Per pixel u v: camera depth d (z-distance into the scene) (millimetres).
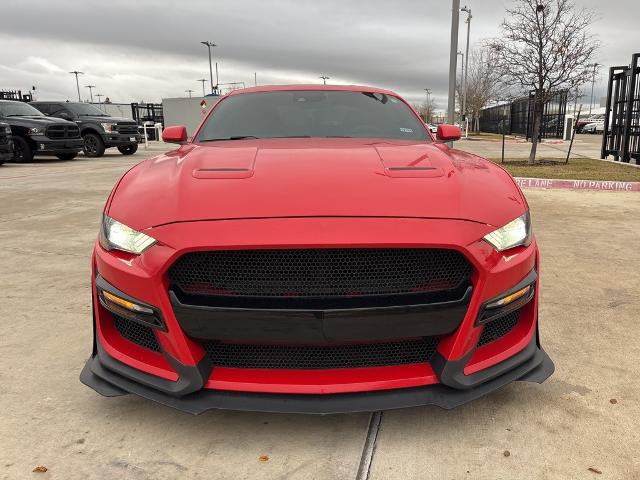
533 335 2174
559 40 12008
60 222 6262
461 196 2020
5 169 12859
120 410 2238
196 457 1924
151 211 1972
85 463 1885
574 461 1890
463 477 1810
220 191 2008
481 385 1978
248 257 1829
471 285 1873
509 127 34750
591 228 5812
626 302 3484
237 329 1817
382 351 1959
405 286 1851
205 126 3314
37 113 15367
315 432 2074
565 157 15602
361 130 3188
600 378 2484
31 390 2396
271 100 3494
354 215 1864
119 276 1940
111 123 17312
